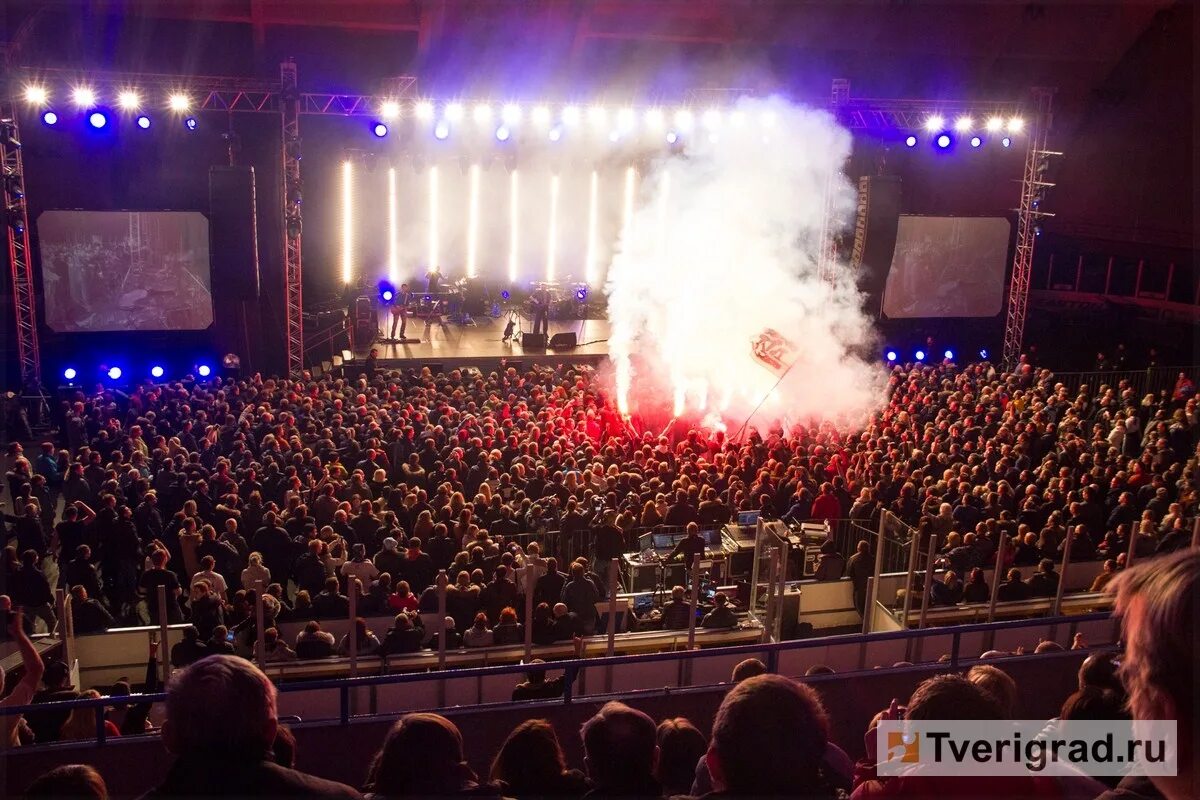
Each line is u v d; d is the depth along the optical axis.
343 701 8.94
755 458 20.91
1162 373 30.09
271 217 31.25
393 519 15.64
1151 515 16.03
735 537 16.05
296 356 28.98
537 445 19.88
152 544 14.27
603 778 4.53
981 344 35.66
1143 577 1.92
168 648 12.93
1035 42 34.12
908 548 15.40
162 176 29.41
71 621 12.58
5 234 26.89
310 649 12.02
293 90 26.45
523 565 14.46
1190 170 33.66
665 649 13.32
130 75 25.22
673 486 17.84
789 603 14.85
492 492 17.34
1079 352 36.09
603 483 18.09
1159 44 34.00
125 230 28.44
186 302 29.28
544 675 10.07
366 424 21.00
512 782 4.99
